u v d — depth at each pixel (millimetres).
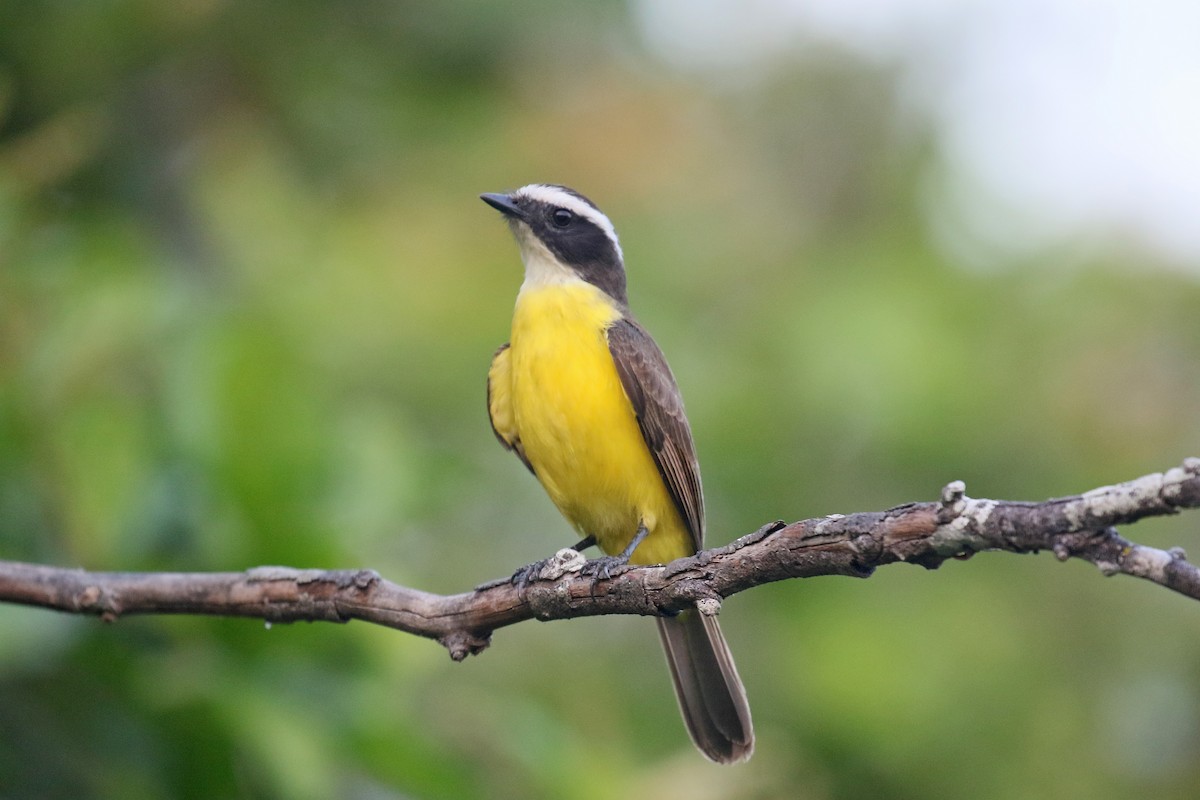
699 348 14523
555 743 10094
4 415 9250
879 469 14070
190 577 7852
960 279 15133
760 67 16859
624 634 14305
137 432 9453
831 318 14477
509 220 10961
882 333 14289
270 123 13289
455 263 14266
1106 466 14172
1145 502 5363
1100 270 15086
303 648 9117
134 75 12328
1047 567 14094
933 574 14031
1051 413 14352
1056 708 13656
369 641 9172
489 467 13984
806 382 14164
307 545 9344
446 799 9125
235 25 12609
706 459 13844
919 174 16172
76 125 11281
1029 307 14953
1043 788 13508
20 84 11695
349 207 14125
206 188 13172
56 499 9273
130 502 9273
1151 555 5445
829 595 13984
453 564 13938
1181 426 14312
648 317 14492
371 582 7695
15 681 8805
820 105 16625
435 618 7582
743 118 16609
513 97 13984
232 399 9547
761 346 14555
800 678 13609
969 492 13977
